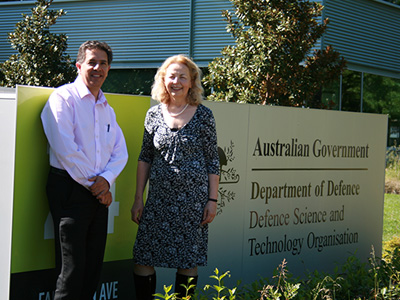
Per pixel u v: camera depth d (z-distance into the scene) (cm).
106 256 382
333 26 1213
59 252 317
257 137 501
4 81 948
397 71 1409
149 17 1292
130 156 395
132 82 1322
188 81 361
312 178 553
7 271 325
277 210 523
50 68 943
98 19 1334
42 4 980
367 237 616
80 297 328
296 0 746
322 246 568
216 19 1230
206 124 363
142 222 368
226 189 478
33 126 326
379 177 626
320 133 557
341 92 1279
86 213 316
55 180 317
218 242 474
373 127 614
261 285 443
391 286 439
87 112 319
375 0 1316
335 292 438
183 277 369
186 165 358
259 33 718
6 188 325
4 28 1413
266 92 721
